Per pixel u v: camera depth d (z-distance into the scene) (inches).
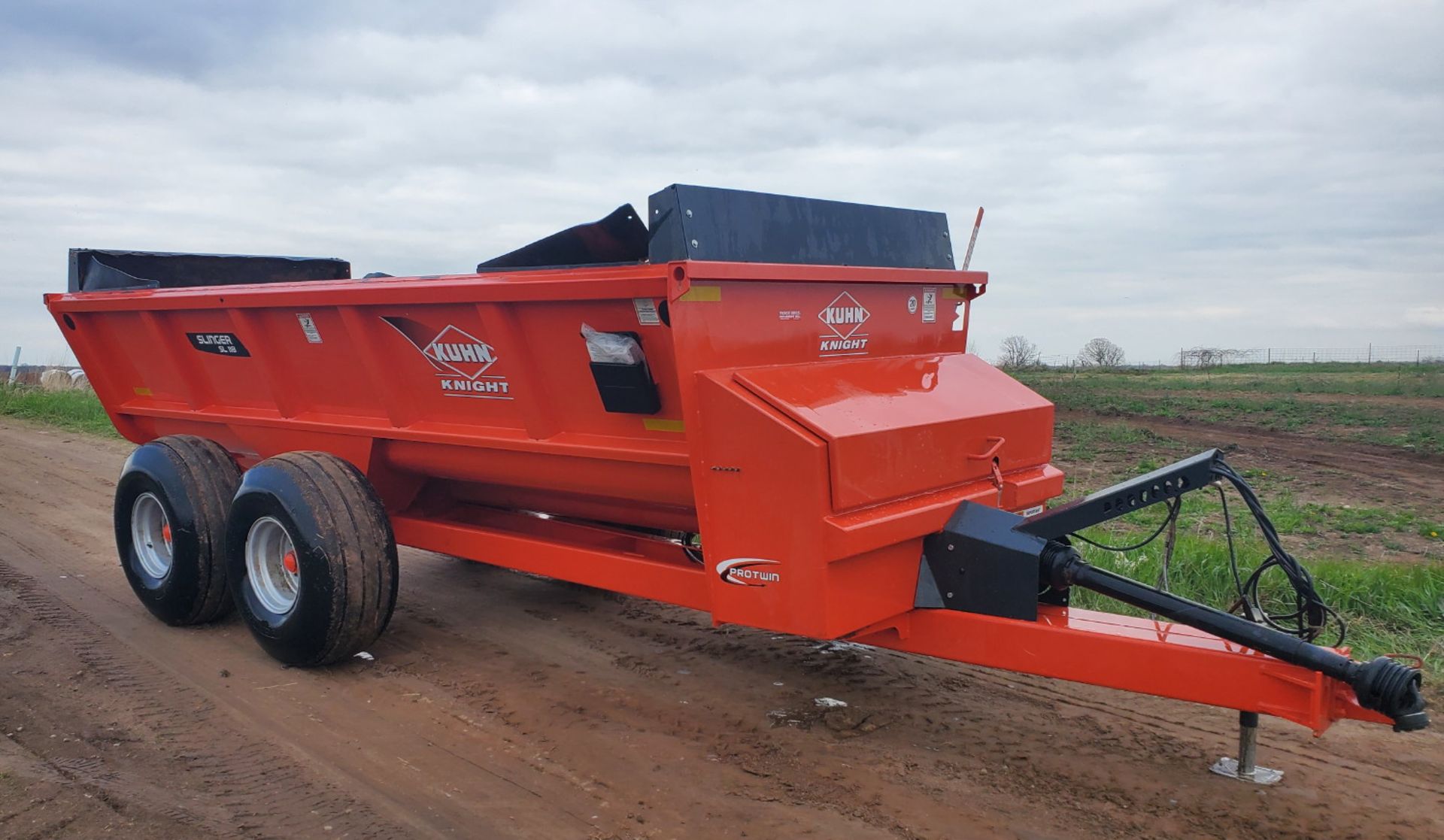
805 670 225.8
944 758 180.2
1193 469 162.1
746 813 160.2
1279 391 1060.5
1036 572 167.3
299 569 215.9
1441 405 896.9
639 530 239.1
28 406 757.3
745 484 165.6
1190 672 151.9
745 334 176.1
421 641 247.3
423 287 202.7
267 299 235.6
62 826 151.7
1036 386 1133.1
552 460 207.2
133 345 291.3
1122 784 169.6
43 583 294.8
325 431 248.4
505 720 197.8
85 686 213.3
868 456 163.0
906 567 176.1
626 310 174.4
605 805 163.0
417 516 257.6
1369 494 460.8
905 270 208.4
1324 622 156.8
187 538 247.1
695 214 170.7
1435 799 165.3
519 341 195.9
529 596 288.4
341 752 182.4
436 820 157.0
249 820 155.4
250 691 212.8
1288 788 168.4
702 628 257.8
